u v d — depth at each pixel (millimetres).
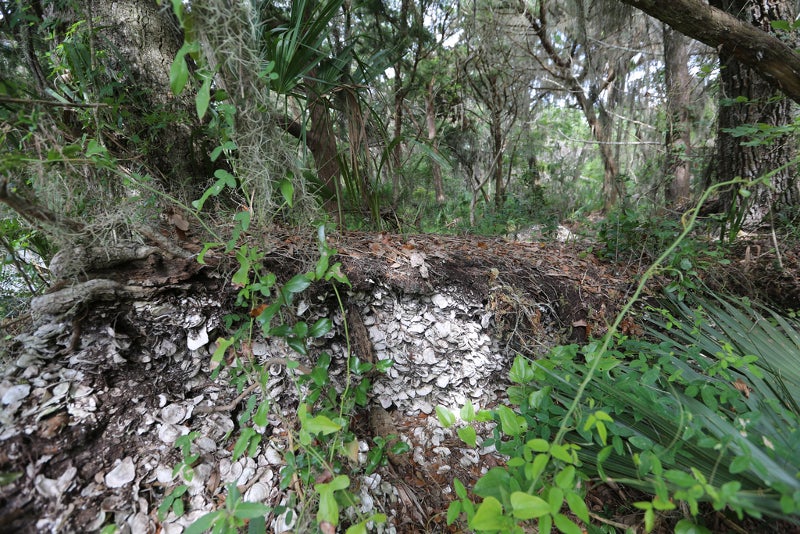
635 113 5910
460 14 4355
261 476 1176
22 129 1113
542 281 1942
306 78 1685
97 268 1165
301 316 1433
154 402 1160
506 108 5562
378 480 1337
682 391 1283
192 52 947
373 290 1605
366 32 3758
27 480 896
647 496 1344
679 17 1982
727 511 1096
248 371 1262
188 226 1420
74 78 1435
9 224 1281
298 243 1544
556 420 1181
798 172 2518
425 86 4793
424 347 1721
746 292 2107
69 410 1018
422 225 3221
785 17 2414
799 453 876
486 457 1607
